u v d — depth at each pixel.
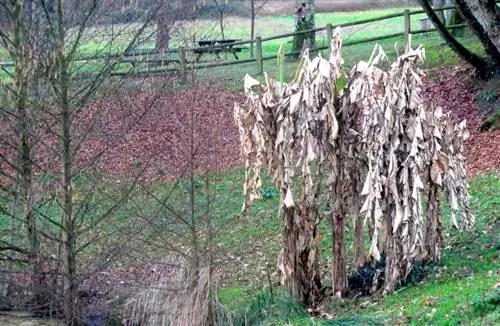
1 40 7.84
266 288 9.50
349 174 8.46
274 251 11.07
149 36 8.14
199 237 9.40
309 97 8.02
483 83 17.06
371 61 8.15
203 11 10.30
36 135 7.91
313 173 9.74
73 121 8.06
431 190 8.45
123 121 9.03
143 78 9.51
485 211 10.48
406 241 8.03
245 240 11.62
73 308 8.14
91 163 8.13
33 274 8.16
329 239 11.17
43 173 8.14
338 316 7.78
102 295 8.74
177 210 8.81
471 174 13.12
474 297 6.73
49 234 8.38
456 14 20.97
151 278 8.59
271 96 8.45
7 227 9.33
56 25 7.65
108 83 9.14
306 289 8.65
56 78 7.68
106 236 8.49
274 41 29.64
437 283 7.93
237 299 9.23
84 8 7.75
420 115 7.89
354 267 9.30
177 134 9.36
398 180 8.02
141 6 8.23
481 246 8.94
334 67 8.07
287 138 8.27
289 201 8.27
